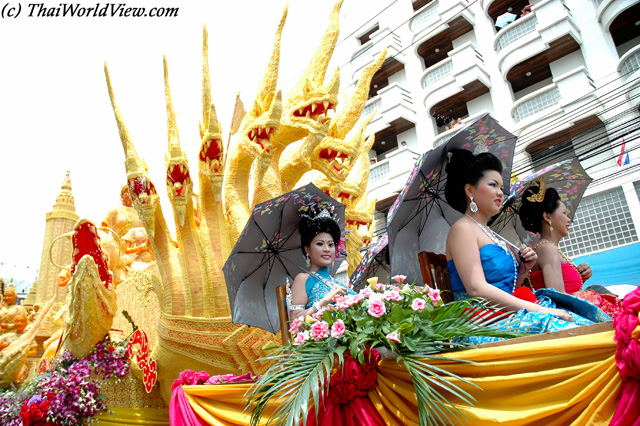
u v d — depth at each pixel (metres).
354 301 2.51
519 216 4.12
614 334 1.73
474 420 1.96
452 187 3.31
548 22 18.70
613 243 14.66
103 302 6.51
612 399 1.63
